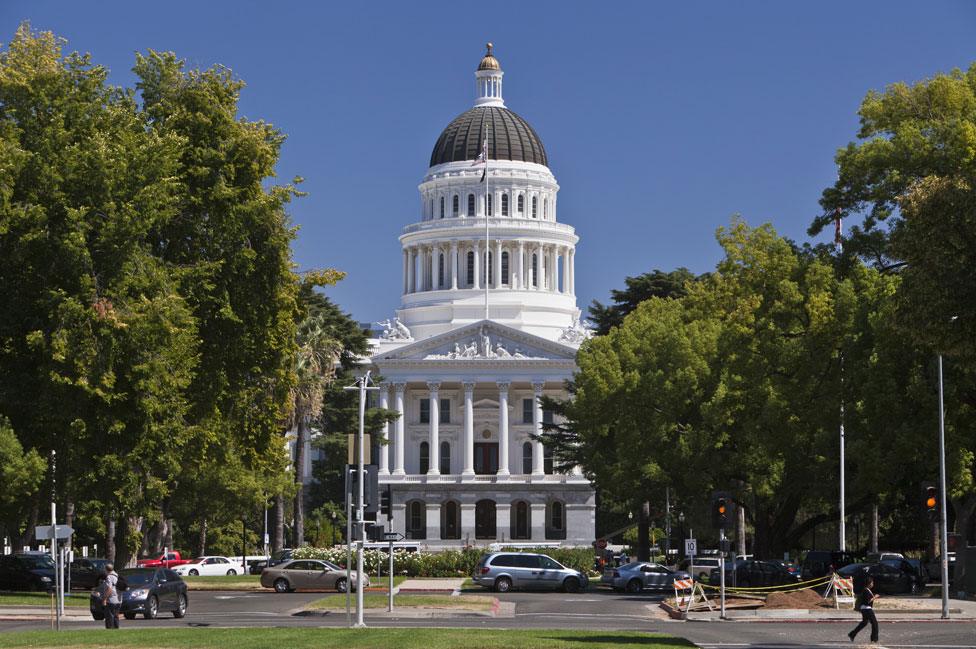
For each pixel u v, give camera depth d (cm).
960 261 3806
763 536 8050
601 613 5759
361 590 4678
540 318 18162
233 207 6088
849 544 11756
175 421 5700
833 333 6719
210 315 6125
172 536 12000
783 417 7025
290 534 13562
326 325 11562
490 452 16688
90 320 5116
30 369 5384
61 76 5550
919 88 6469
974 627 4919
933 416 6262
